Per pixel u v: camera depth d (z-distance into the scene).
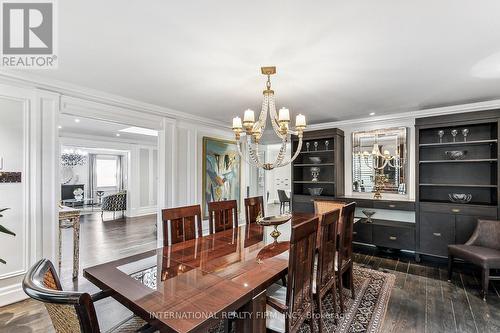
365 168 4.61
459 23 1.67
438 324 2.23
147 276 1.61
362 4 1.49
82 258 4.00
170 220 2.40
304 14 1.59
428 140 4.02
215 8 1.54
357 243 4.37
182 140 4.64
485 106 3.52
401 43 1.94
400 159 4.27
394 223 4.11
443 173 3.92
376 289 2.89
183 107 3.95
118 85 2.94
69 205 9.30
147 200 8.09
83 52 2.13
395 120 4.31
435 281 3.11
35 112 2.79
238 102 3.64
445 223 3.54
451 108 3.75
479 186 3.44
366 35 1.83
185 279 1.56
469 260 2.84
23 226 2.72
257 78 2.67
